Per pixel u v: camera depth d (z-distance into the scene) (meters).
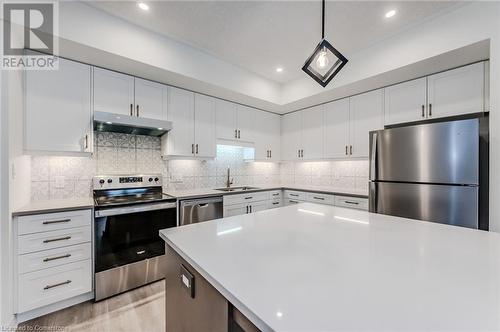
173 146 2.67
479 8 1.72
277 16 1.92
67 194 2.24
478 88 2.01
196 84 2.61
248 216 1.50
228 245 0.96
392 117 2.60
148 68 2.20
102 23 1.87
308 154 3.57
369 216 1.50
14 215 1.59
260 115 3.71
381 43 2.28
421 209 1.98
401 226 1.25
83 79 2.08
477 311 0.51
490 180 1.67
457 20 1.82
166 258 1.12
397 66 2.17
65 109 1.99
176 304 1.02
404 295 0.58
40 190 2.11
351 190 3.15
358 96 2.94
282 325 0.47
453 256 0.83
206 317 0.80
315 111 3.47
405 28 2.08
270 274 0.70
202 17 1.94
